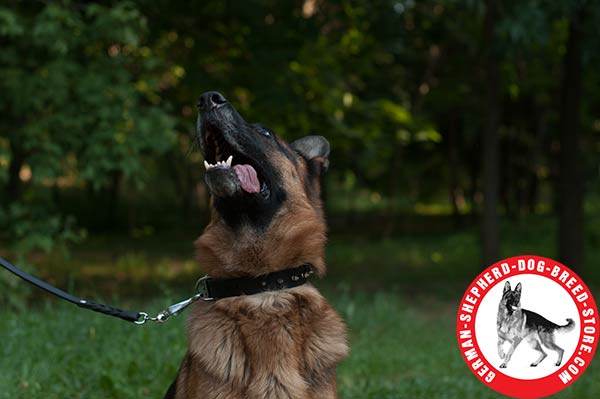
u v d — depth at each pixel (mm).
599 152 21281
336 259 18047
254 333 3645
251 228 3850
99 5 9234
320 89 12305
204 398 3594
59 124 9078
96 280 14008
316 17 11625
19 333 6367
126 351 6332
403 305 11484
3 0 9117
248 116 12477
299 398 3564
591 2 10984
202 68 11594
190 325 3824
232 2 11031
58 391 5527
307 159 4348
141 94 10109
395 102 16672
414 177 27875
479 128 22062
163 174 28594
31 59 9250
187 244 21469
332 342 3779
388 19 12961
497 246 13391
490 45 12156
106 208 28703
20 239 9289
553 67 19750
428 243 21000
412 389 6422
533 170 25062
